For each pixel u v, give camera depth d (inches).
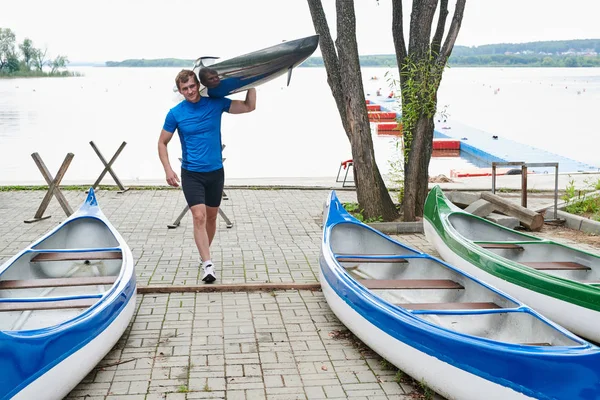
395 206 408.2
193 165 263.6
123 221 396.8
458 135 1091.9
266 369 195.2
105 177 641.0
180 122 260.1
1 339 144.9
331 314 241.9
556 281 222.8
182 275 284.5
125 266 228.5
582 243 355.9
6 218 405.1
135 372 191.9
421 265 248.1
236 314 240.2
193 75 256.1
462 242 276.1
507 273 241.8
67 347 167.0
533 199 477.1
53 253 242.7
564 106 1695.4
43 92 2182.6
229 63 271.0
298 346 212.5
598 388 153.3
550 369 154.9
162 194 493.4
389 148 887.1
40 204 431.8
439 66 371.2
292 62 287.7
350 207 402.0
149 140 962.7
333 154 844.0
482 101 1876.2
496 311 192.9
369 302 200.5
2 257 315.0
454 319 216.2
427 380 178.4
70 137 990.4
